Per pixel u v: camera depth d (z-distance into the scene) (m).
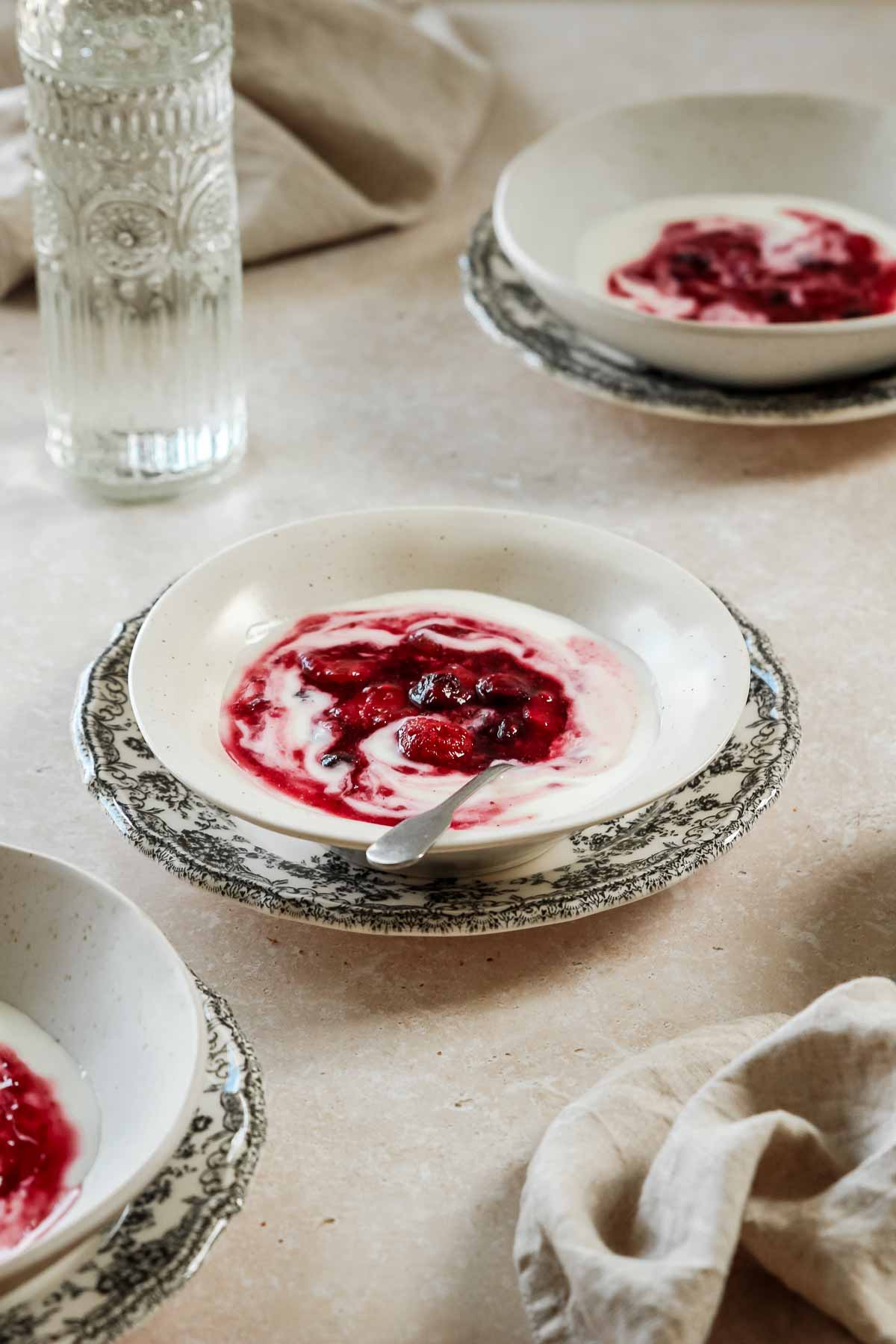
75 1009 0.92
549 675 1.21
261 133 1.96
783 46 2.52
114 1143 0.85
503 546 1.30
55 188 1.47
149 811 1.10
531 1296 0.84
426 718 1.12
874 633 1.42
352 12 2.09
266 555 1.26
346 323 1.87
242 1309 0.87
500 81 2.39
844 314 1.75
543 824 0.99
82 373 1.54
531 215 1.83
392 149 2.08
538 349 1.66
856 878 1.17
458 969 1.08
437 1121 0.97
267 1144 0.96
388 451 1.66
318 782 1.10
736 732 1.18
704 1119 0.87
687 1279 0.78
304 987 1.06
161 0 1.42
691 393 1.59
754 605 1.45
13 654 1.37
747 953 1.10
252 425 1.69
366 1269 0.89
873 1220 0.84
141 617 1.28
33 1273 0.74
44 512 1.55
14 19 2.06
